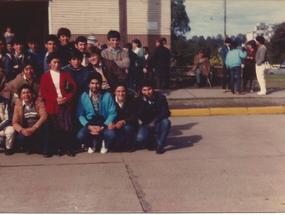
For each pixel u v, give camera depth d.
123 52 9.29
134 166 7.69
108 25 19.58
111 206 5.96
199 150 8.70
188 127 10.78
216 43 48.06
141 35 19.83
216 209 5.82
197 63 17.23
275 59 47.00
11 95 8.64
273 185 6.71
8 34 13.03
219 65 22.55
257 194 6.35
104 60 9.03
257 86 16.64
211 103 12.89
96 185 6.77
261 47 14.34
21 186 6.77
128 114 8.60
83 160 8.08
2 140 8.42
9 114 8.63
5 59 9.66
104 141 8.52
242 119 11.62
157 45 16.20
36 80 8.73
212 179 6.99
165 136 8.45
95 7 19.44
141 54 14.94
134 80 11.11
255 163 7.82
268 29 49.31
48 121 8.30
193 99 13.45
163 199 6.18
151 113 8.64
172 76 19.02
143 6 19.73
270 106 12.55
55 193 6.47
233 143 9.21
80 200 6.19
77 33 19.45
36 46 9.88
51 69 8.40
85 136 8.47
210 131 10.33
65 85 8.32
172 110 12.05
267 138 9.59
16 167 7.71
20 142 8.37
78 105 8.55
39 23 21.42
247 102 13.02
